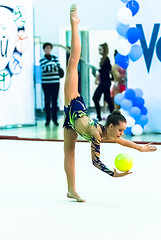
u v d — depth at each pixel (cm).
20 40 1202
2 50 1162
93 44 1584
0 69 1163
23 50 1212
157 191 514
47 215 427
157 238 356
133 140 931
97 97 1319
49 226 392
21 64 1214
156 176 589
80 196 479
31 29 1228
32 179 586
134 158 721
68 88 471
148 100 1034
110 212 434
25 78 1229
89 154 768
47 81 1258
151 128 1042
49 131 1124
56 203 471
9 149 845
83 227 387
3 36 1161
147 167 648
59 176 602
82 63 1561
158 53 1011
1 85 1170
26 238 360
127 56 976
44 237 362
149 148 459
